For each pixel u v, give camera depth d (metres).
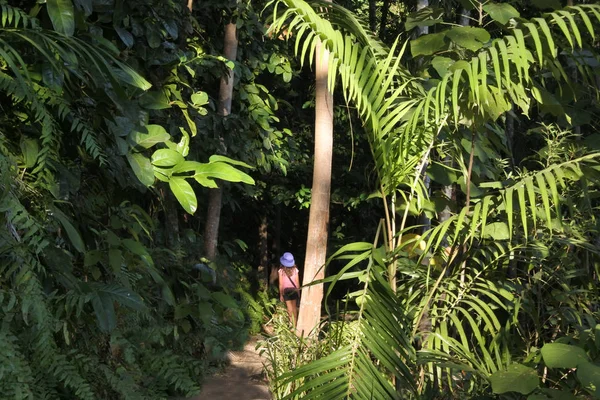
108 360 2.84
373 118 3.14
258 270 14.38
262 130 8.37
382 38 12.37
